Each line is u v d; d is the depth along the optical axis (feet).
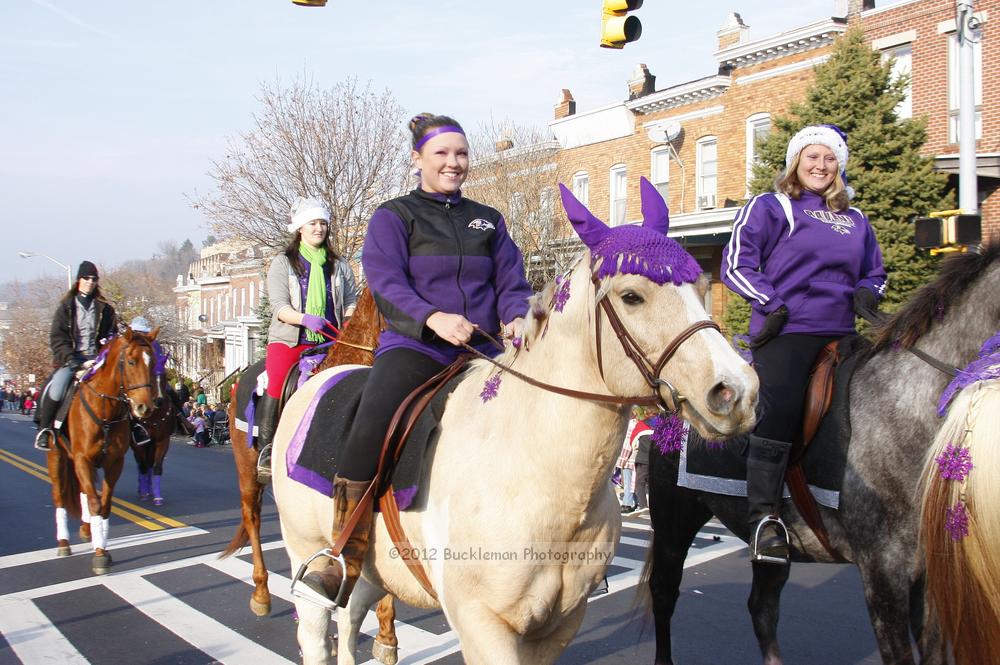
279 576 24.80
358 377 12.62
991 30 51.06
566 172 81.10
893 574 11.14
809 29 60.59
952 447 9.20
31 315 197.88
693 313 7.86
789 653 17.79
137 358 26.11
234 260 161.38
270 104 70.74
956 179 50.85
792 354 12.66
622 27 25.12
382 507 10.50
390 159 73.41
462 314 10.96
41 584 23.99
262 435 17.56
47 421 27.66
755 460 12.57
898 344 11.81
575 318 8.77
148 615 20.86
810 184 13.52
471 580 9.05
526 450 8.97
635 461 38.47
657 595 15.42
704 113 69.67
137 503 39.42
